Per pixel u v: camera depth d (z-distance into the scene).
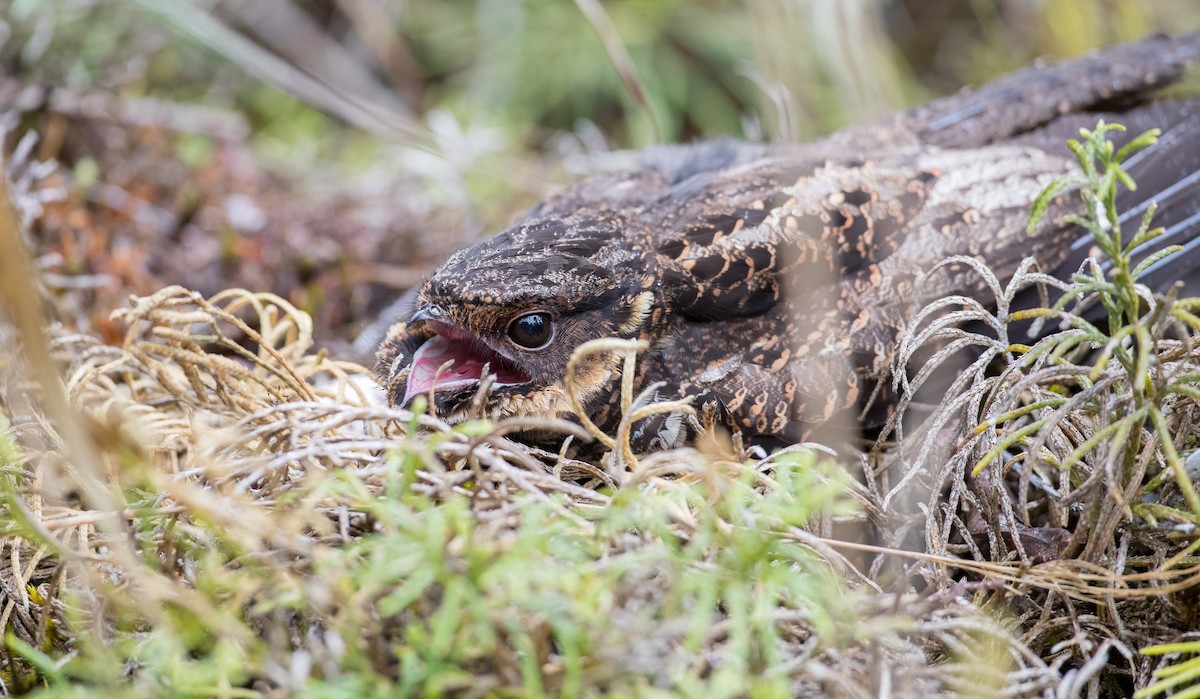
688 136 2.98
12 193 2.76
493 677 2.63
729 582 2.63
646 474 2.66
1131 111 2.78
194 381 2.71
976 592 2.68
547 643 2.63
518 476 2.65
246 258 2.83
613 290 2.71
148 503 2.67
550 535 2.64
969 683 2.65
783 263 2.72
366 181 2.90
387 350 2.73
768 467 2.68
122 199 2.84
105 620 2.66
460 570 2.63
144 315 2.71
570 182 2.88
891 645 2.65
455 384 2.71
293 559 2.65
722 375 2.71
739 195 2.73
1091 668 2.65
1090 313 2.73
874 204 2.73
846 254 2.73
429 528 2.63
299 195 2.88
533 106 2.96
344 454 2.67
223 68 2.93
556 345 2.71
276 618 2.64
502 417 2.71
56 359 2.73
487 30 2.96
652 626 2.63
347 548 2.64
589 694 2.63
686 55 2.96
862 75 2.85
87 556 2.65
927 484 2.70
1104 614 2.67
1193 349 2.67
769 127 2.85
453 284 2.70
